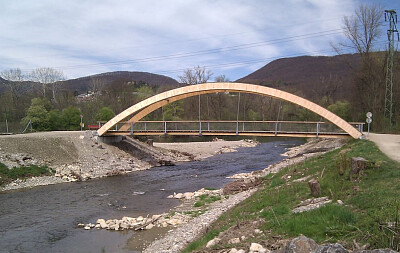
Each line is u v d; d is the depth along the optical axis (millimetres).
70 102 68375
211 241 10125
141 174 31578
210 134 36344
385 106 40969
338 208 9734
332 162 19062
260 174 27969
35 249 13805
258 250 8031
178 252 11156
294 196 13766
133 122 37219
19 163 28375
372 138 28281
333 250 5973
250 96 82438
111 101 73500
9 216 18375
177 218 16984
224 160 41375
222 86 33375
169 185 26594
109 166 32688
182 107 73812
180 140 67938
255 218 11914
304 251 6379
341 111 57438
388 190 10734
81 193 23812
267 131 34969
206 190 23938
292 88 91938
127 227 16156
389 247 6762
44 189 25016
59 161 31203
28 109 51281
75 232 15781
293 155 41875
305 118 72312
